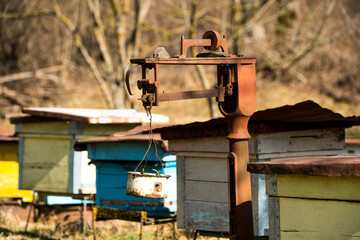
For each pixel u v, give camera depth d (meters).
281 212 11.96
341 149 16.09
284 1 50.91
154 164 17.83
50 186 22.38
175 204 18.16
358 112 57.00
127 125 21.97
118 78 47.12
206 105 60.25
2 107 63.50
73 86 68.88
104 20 56.91
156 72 11.40
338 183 11.02
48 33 69.19
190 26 45.75
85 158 21.70
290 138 15.16
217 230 15.75
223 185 15.59
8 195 25.61
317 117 13.82
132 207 18.73
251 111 12.47
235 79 12.31
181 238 20.45
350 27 48.56
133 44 47.94
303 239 11.62
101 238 21.38
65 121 21.86
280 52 64.38
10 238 21.64
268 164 11.73
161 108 59.97
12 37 69.12
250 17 46.38
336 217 11.14
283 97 62.22
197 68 45.22
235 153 12.55
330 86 64.06
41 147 22.72
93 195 21.81
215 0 63.22
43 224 25.12
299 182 11.59
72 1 67.12
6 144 25.64
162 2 66.25
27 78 69.19
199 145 15.95
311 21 64.06
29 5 68.69
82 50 48.34
